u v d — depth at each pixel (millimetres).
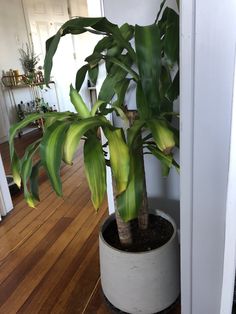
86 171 722
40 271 1424
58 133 703
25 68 4156
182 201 606
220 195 576
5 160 3109
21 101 4230
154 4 1086
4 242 1674
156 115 856
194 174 572
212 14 450
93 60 918
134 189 847
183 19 469
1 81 3859
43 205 2090
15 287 1333
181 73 505
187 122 534
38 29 4238
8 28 3879
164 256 961
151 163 1331
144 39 714
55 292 1289
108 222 1158
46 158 687
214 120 517
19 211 2023
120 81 969
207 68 485
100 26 792
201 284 688
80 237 1683
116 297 1035
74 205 2072
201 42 471
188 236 636
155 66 718
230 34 454
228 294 665
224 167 549
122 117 902
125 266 948
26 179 796
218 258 640
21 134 4102
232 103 497
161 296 1014
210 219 605
